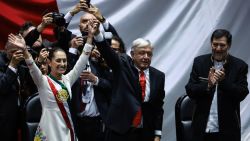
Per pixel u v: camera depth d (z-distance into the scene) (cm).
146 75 1384
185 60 1778
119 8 1769
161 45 1778
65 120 1316
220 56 1312
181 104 1419
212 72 1273
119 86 1335
